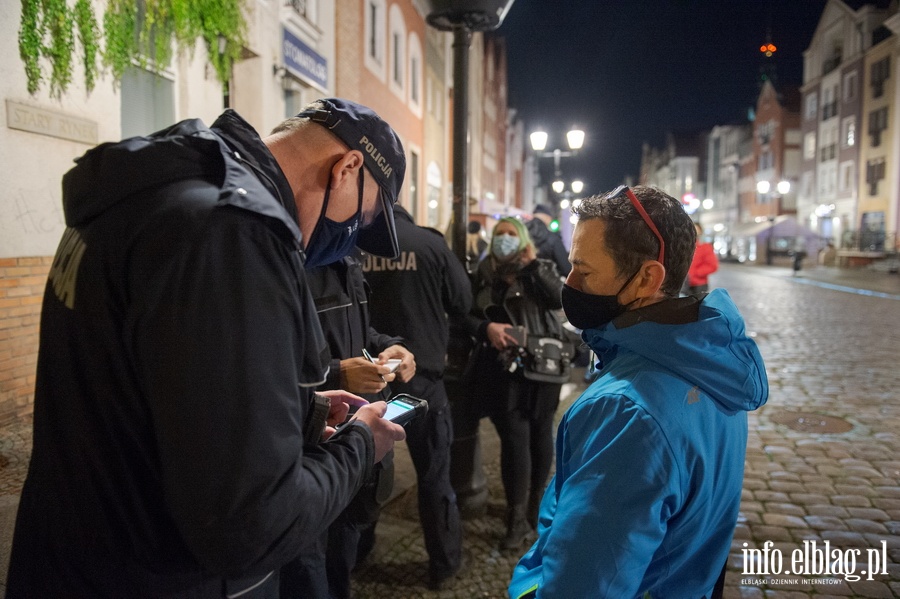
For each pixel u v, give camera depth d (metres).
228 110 1.22
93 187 1.03
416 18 16.67
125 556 1.01
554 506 1.35
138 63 5.94
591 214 1.32
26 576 1.09
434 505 2.91
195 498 0.90
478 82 29.59
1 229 4.45
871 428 5.54
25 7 4.45
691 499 1.18
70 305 1.01
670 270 1.28
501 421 3.39
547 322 3.45
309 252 1.37
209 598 1.10
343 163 1.26
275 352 0.97
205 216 0.96
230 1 6.89
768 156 49.31
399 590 2.94
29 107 4.57
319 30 9.66
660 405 1.14
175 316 0.92
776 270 35.75
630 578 1.09
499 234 3.43
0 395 4.50
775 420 5.79
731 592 3.08
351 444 1.20
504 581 3.03
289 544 0.99
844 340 10.38
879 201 33.28
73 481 1.02
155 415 0.93
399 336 2.89
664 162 83.88
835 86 38.53
